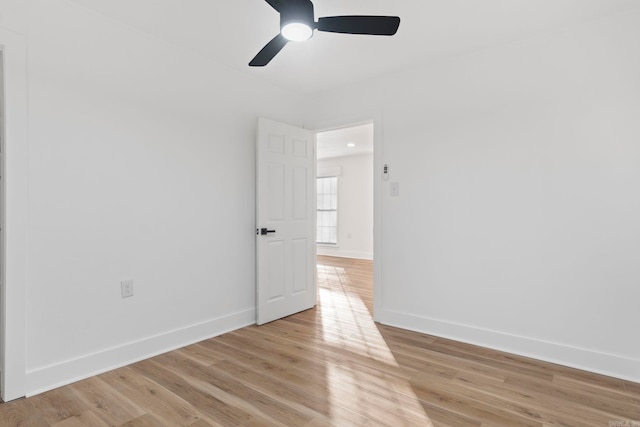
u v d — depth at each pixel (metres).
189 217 2.80
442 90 2.95
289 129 3.55
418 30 2.46
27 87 1.97
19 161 1.94
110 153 2.33
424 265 3.05
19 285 1.94
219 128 3.03
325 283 5.08
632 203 2.22
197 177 2.86
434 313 3.00
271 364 2.41
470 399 1.96
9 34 1.90
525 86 2.57
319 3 2.13
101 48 2.29
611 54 2.28
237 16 2.31
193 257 2.83
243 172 3.25
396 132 3.21
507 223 2.65
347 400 1.95
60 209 2.10
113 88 2.35
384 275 3.29
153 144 2.57
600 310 2.31
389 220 3.25
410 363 2.43
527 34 2.52
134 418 1.78
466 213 2.83
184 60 2.77
